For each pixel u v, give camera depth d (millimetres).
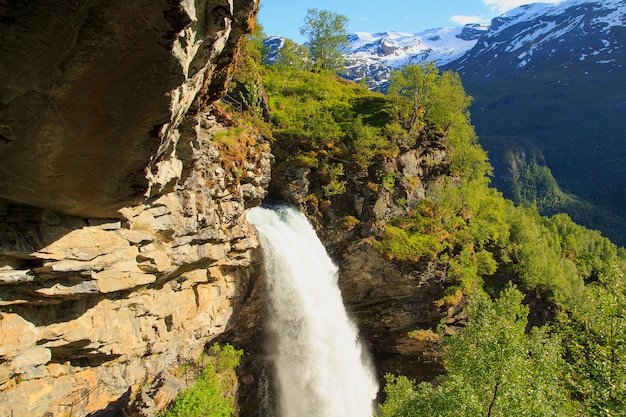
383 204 43031
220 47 11656
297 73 60062
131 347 22531
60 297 17328
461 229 48125
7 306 16156
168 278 25469
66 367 19656
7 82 9453
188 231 24531
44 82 9609
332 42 67000
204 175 26438
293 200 41469
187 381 28234
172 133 13672
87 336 19359
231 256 30562
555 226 86500
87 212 16062
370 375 44531
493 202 57531
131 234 19891
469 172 57000
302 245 39000
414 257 40531
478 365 19266
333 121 47781
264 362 38594
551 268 56812
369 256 40500
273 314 36594
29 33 8547
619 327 17688
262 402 38312
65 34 8719
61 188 13445
